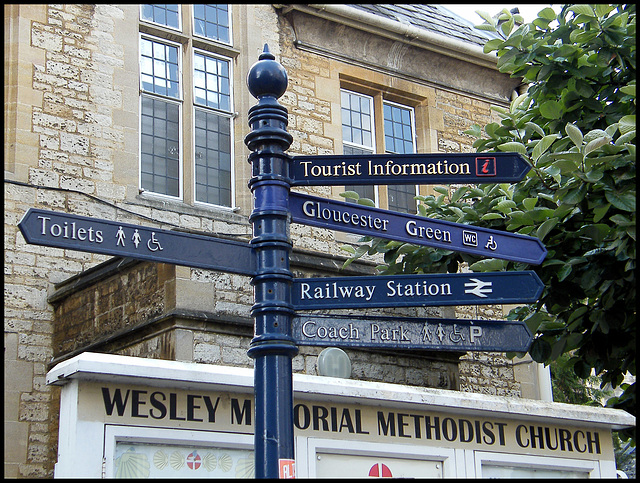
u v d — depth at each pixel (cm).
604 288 758
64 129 1091
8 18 1092
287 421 440
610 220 777
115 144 1121
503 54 872
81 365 515
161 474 548
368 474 626
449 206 928
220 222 1167
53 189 1062
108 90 1134
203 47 1235
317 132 1281
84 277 997
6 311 1005
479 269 790
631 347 780
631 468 1383
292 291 469
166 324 838
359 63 1355
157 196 1149
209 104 1227
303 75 1293
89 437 523
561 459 720
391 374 967
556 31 849
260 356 448
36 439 988
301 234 1213
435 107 1418
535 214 758
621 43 820
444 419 670
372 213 499
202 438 561
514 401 695
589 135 727
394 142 1384
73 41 1123
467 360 1272
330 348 781
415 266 878
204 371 557
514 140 899
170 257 448
